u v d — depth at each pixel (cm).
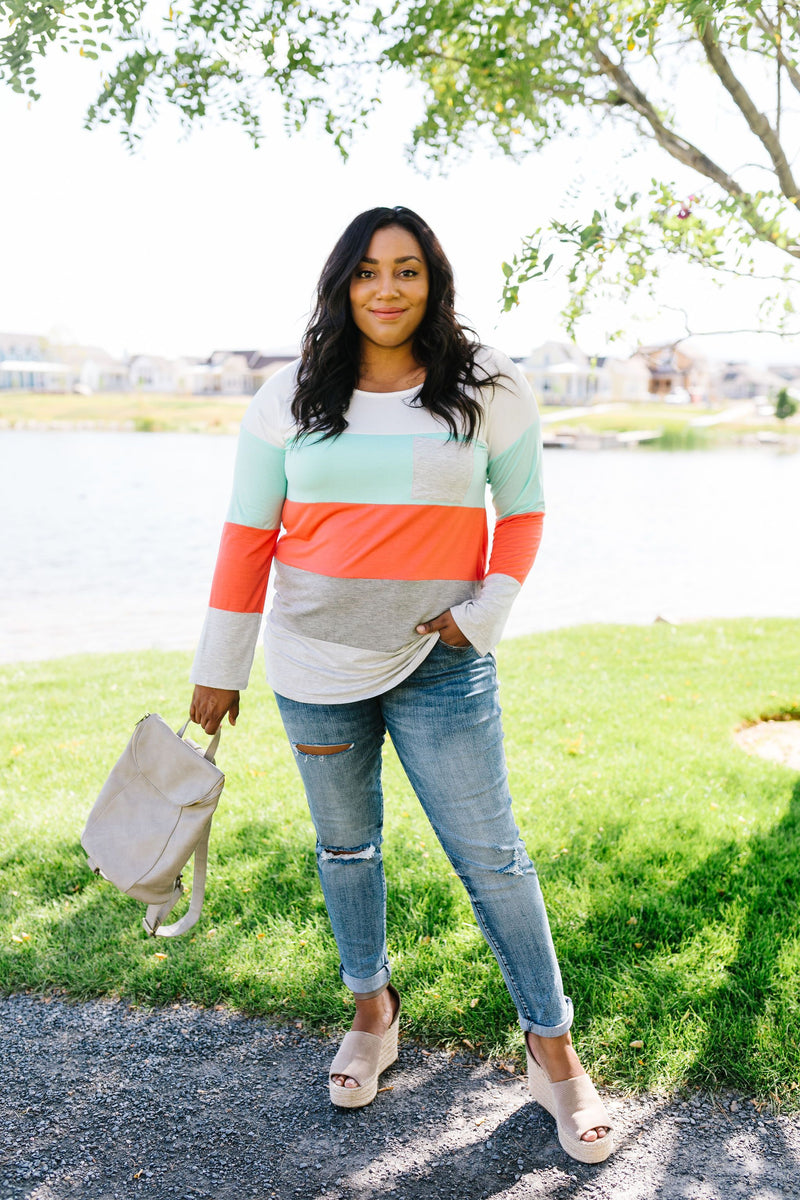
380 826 210
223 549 197
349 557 183
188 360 11831
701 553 1505
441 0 391
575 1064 194
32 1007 246
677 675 626
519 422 190
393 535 182
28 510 2050
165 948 269
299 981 247
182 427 7806
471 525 188
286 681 193
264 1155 191
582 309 370
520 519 194
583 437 6288
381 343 182
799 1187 178
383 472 180
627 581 1234
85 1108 205
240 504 195
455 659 189
